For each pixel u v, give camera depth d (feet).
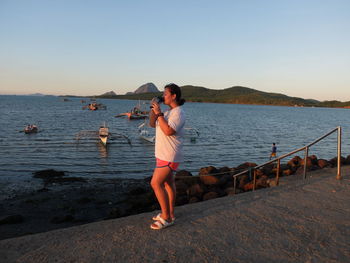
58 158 83.20
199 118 286.46
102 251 9.51
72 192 47.55
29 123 188.75
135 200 39.65
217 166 77.82
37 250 9.55
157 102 10.49
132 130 170.81
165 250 9.63
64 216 35.01
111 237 10.63
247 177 41.16
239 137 140.97
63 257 9.09
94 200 42.70
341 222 12.49
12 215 33.99
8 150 92.94
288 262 9.10
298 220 12.64
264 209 14.02
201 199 37.22
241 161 84.48
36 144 106.63
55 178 58.03
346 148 107.65
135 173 67.41
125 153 93.76
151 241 10.31
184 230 11.33
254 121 264.11
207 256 9.30
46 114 287.07
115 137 131.95
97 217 36.04
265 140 131.23
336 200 15.60
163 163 10.78
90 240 10.36
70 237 10.62
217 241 10.40
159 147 10.85
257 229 11.58
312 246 10.22
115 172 68.13
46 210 38.50
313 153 97.19
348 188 17.93
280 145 116.16
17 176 60.80
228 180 45.01
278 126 214.48
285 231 11.45
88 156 87.35
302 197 16.11
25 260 8.88
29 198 43.98
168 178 11.16
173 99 10.69
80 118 254.47
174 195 11.78
